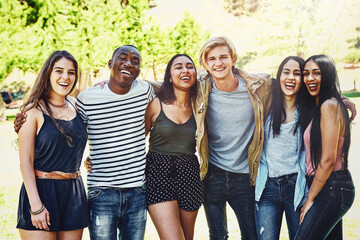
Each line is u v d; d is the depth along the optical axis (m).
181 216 3.22
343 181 2.94
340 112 2.89
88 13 16.91
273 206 3.17
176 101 3.20
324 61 2.93
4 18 16.86
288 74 3.06
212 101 3.31
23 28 17.16
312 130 2.99
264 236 3.18
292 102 3.13
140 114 3.09
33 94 2.74
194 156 3.27
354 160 7.53
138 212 3.07
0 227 4.89
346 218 4.84
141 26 18.34
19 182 7.13
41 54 17.03
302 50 19.55
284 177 3.12
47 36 16.91
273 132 3.15
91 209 3.00
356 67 21.70
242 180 3.36
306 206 3.04
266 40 21.53
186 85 3.11
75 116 2.89
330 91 2.94
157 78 20.59
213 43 3.19
